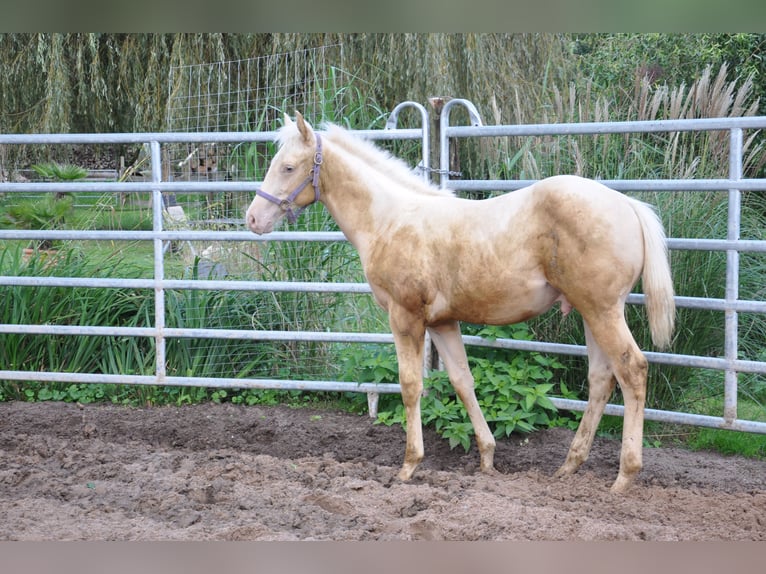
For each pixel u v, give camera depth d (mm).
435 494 3660
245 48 10195
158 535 3154
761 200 5465
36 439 4770
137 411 5438
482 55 9570
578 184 3504
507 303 3691
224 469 4156
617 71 9000
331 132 4172
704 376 4938
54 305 5785
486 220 3713
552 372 4965
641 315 4613
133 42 10898
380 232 3977
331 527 3320
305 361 5680
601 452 4469
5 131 11586
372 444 4746
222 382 5355
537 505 3576
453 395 4871
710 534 3170
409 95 9523
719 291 4684
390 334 5078
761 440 4523
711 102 4934
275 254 5660
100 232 5355
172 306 5680
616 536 3080
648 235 3484
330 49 9609
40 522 3328
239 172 6105
